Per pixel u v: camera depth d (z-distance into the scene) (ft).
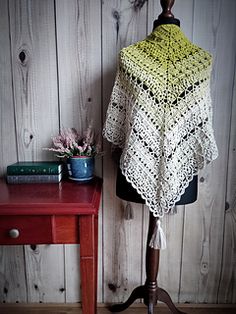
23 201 2.54
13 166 3.20
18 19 3.38
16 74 3.49
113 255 3.92
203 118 2.66
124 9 3.36
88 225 2.47
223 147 3.65
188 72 2.61
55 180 3.23
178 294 4.02
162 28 2.70
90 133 3.38
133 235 3.86
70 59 3.47
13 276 3.99
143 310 3.94
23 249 3.92
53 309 3.95
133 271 3.96
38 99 3.55
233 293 4.00
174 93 2.61
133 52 2.75
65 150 3.20
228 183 3.74
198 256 3.94
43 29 3.40
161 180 2.64
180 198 2.78
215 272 3.98
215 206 3.79
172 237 3.88
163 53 2.68
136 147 2.61
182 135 2.67
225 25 3.40
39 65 3.48
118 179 2.94
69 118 3.59
